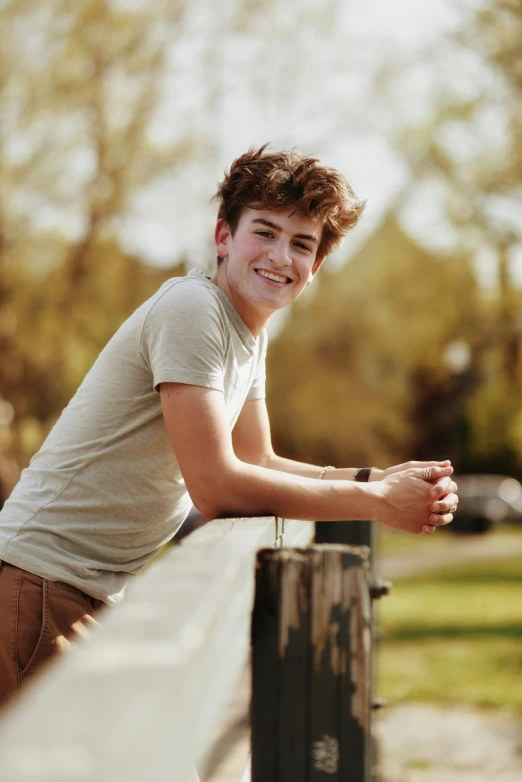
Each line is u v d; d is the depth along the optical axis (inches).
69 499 78.5
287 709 50.8
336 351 764.6
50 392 558.9
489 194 559.5
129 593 40.1
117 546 80.0
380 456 843.4
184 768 33.0
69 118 531.8
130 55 538.6
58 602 76.8
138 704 26.9
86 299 544.7
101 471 78.3
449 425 1251.8
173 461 79.7
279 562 51.6
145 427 78.2
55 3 519.5
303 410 790.5
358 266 727.1
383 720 261.6
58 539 78.0
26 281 544.1
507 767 212.5
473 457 1262.3
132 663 30.8
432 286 673.0
